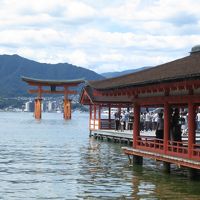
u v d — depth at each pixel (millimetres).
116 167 32125
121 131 56125
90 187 24641
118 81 32625
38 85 147375
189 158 25391
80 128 94500
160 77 25141
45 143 54688
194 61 26547
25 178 27594
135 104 32219
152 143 29844
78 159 37562
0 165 33781
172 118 29812
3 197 22141
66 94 150125
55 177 27938
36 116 154500
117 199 21688
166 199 21641
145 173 28953
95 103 61500
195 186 24609
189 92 25266
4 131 80812
